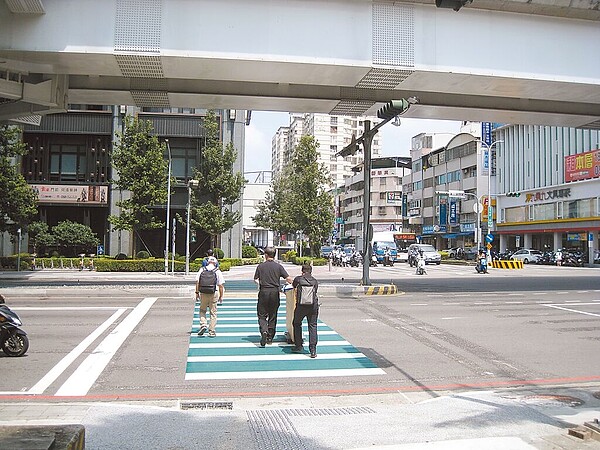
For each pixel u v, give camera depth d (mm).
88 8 15578
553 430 5629
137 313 14859
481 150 67750
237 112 44469
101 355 9688
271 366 9031
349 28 16422
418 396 7480
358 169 103625
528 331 12586
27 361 9203
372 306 16891
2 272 33750
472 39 17141
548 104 21969
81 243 40031
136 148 33531
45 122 41281
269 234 83188
